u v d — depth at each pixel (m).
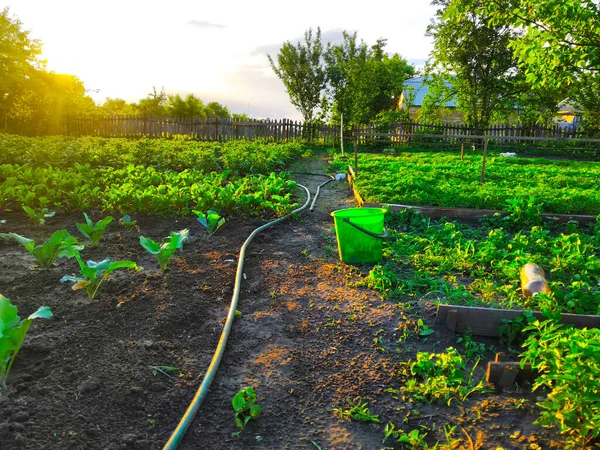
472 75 24.41
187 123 27.12
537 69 8.98
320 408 3.19
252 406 3.04
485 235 7.39
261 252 6.28
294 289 5.08
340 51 29.34
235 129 26.38
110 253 5.93
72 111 29.75
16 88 27.86
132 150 14.70
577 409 2.73
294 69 29.48
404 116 27.19
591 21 7.91
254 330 4.19
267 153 15.69
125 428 2.87
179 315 4.30
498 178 11.63
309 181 12.49
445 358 3.56
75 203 8.17
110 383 3.24
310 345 3.96
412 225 7.63
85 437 2.73
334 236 7.15
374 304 4.69
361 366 3.65
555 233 7.51
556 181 10.95
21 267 5.31
